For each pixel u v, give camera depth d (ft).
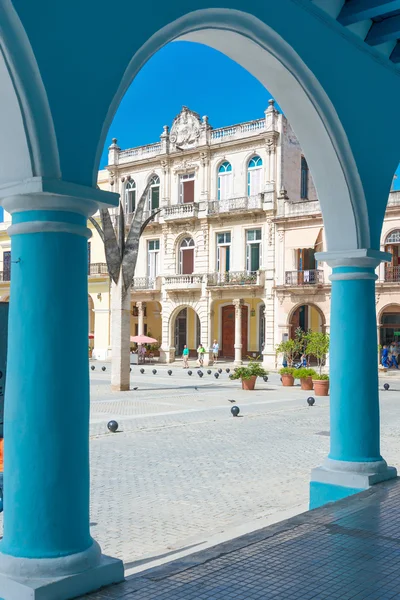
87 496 13.07
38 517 12.29
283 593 12.87
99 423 44.06
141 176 131.03
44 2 11.98
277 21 17.97
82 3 12.71
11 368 12.62
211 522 21.66
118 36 13.43
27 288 12.56
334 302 22.39
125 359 68.49
